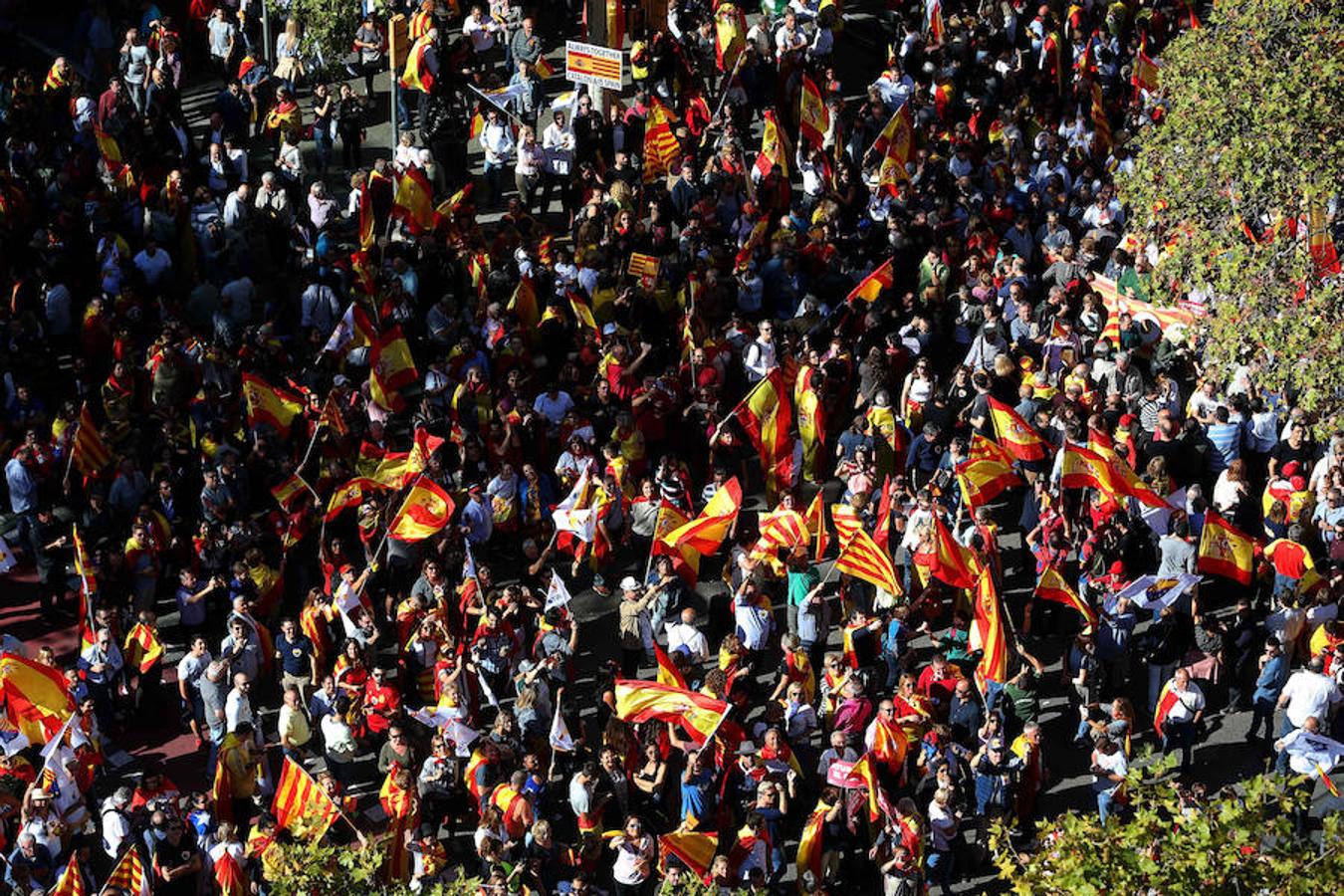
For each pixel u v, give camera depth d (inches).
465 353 4874.5
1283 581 4330.7
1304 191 4033.0
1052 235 5502.0
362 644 4242.1
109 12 6387.8
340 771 4067.4
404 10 6314.0
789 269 5270.7
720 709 3828.7
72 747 3870.6
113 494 4613.7
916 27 6397.6
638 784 3949.3
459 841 4045.3
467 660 4165.8
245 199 5324.8
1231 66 4313.5
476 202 5885.8
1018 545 4835.1
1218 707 4404.5
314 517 4515.3
